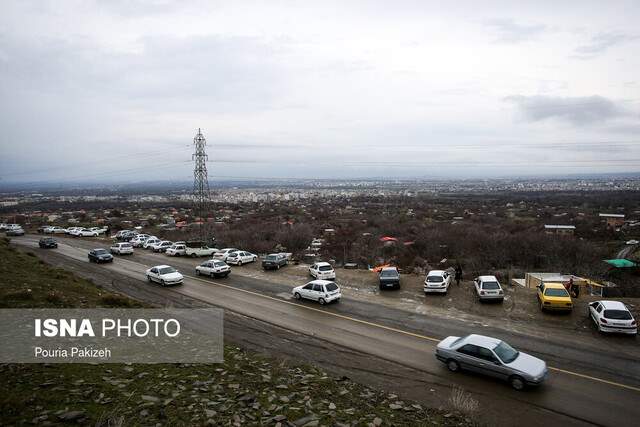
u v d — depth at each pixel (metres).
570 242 50.44
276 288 27.47
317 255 54.53
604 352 15.54
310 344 16.84
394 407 11.06
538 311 20.66
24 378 10.39
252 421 9.46
